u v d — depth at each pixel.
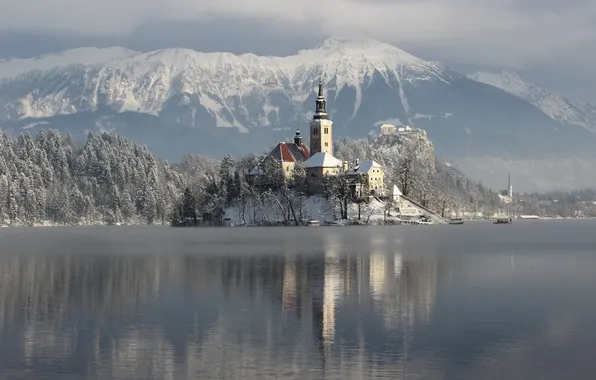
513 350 70.94
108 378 62.50
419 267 144.50
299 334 77.50
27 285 116.25
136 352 70.31
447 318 86.00
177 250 196.00
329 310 91.38
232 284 116.56
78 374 63.53
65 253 187.62
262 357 68.50
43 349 71.44
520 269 141.25
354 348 71.62
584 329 80.00
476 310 91.44
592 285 115.56
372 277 126.44
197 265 149.25
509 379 62.12
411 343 73.69
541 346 72.50
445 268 142.50
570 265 150.00
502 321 84.50
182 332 78.56
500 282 119.56
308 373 63.62
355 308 92.94
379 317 86.88
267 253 182.00
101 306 94.75
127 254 182.12
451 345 72.75
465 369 64.69
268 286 114.00
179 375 63.22
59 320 85.19
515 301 98.81
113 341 74.62
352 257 168.50
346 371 64.12
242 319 85.62
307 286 113.94
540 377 62.59
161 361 67.31
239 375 63.12
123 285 115.81
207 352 70.31
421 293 106.25
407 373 63.62
